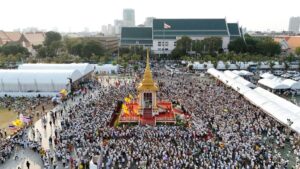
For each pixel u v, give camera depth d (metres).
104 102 94.06
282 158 57.22
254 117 79.38
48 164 54.22
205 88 115.06
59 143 63.72
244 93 97.94
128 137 67.69
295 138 66.00
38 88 110.50
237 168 52.09
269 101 84.44
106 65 161.00
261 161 55.69
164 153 57.00
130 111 86.69
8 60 173.62
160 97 101.25
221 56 179.25
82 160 55.72
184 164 54.31
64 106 92.69
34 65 138.88
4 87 110.56
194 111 83.94
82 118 77.12
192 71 161.00
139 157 57.09
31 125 76.44
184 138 66.31
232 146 60.12
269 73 139.88
